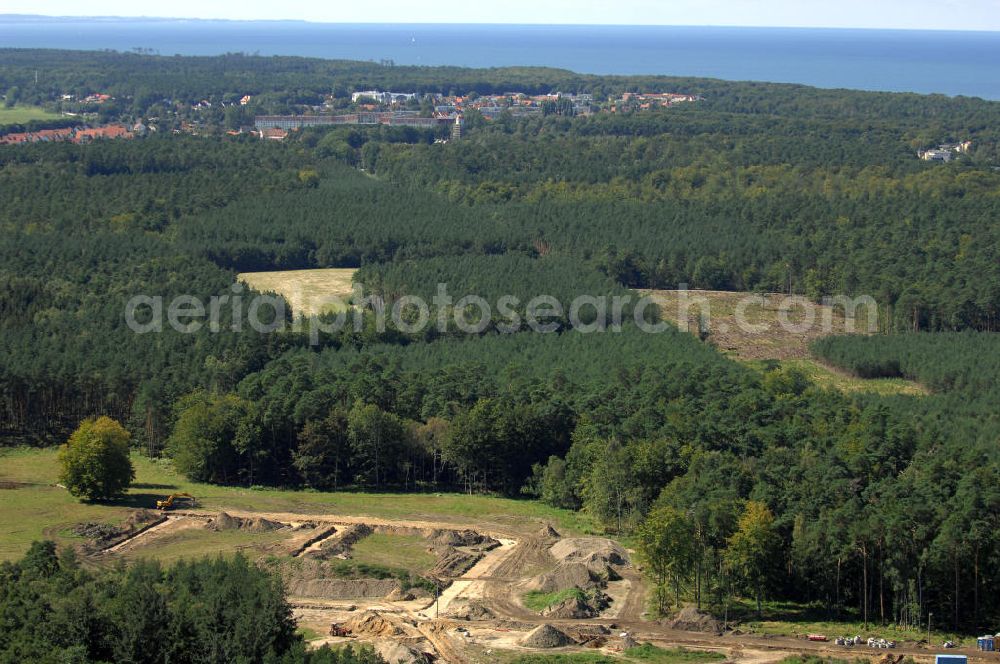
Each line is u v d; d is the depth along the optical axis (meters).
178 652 117.06
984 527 146.25
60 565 145.38
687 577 148.25
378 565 160.12
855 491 164.50
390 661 126.50
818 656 131.88
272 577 142.62
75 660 112.06
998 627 143.75
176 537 169.75
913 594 144.50
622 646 133.75
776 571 150.12
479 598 150.25
